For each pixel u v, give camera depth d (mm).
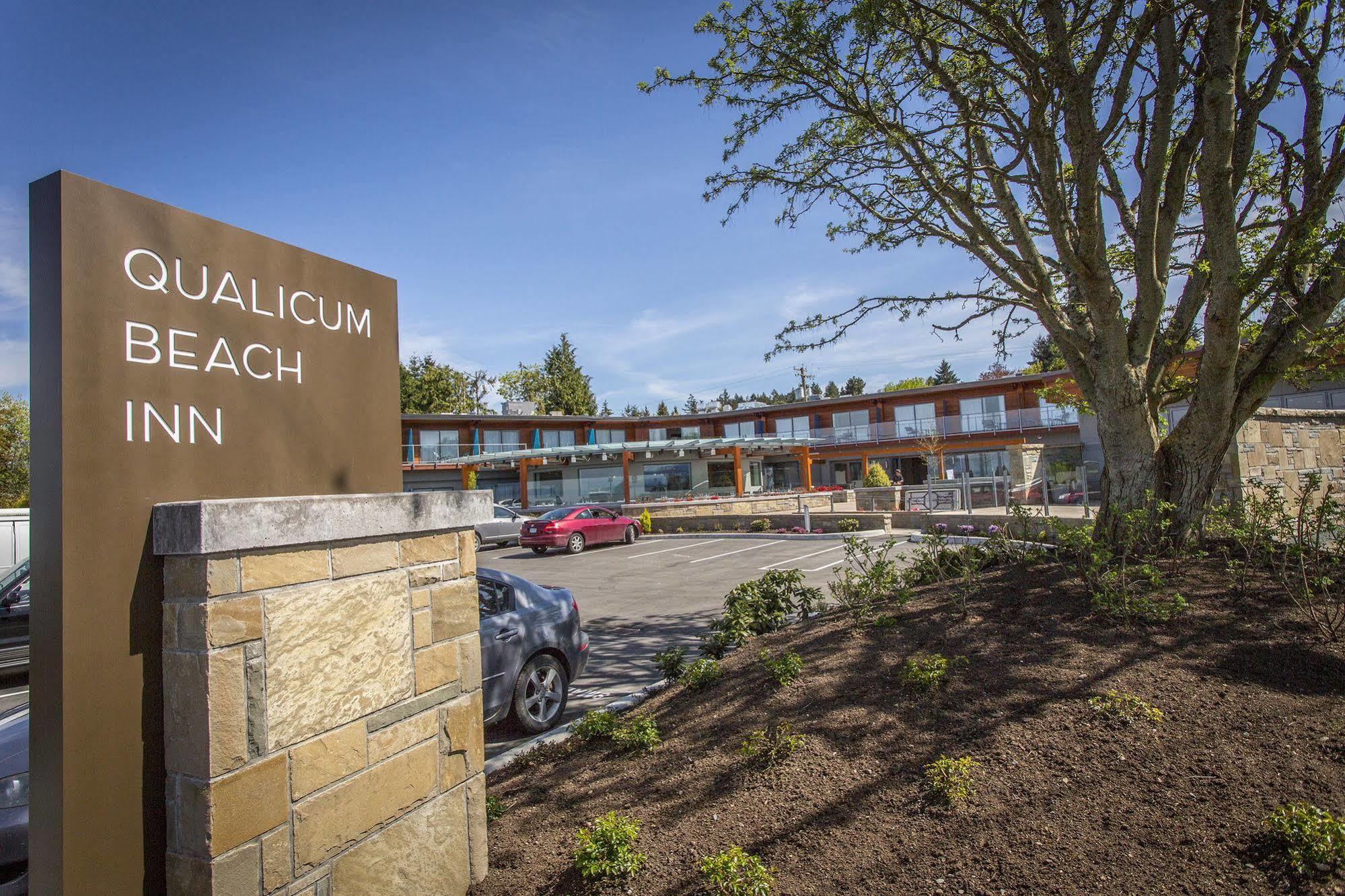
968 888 2719
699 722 4645
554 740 5105
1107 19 6066
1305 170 6758
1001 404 39938
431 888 3100
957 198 7875
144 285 2520
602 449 29750
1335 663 4027
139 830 2373
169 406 2570
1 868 3562
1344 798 2908
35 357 2318
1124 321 6660
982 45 7875
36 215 2346
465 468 33938
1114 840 2861
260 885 2443
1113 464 6965
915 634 5223
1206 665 4168
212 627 2338
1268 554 5684
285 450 3021
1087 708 3826
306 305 3178
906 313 8641
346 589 2801
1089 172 6160
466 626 3391
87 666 2258
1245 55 6656
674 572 15883
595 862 3035
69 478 2246
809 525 21734
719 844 3205
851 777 3543
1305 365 7676
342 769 2748
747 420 47312
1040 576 6148
